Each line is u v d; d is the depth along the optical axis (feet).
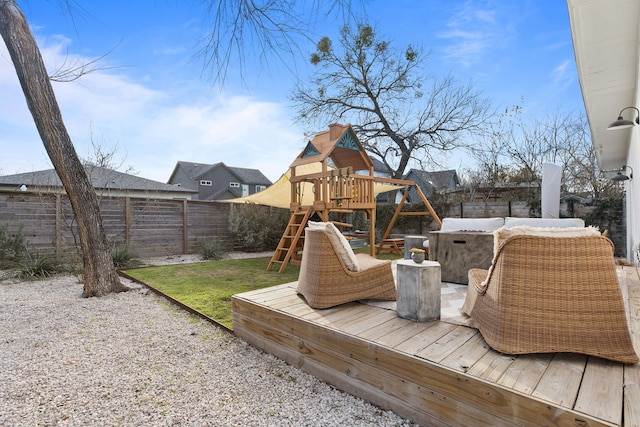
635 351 5.91
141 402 6.90
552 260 5.99
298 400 6.97
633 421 4.19
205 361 8.83
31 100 14.23
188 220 31.32
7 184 42.68
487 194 37.60
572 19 9.43
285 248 23.62
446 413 5.64
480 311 7.20
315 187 24.14
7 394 7.17
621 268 14.38
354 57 41.14
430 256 14.19
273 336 9.12
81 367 8.46
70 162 14.98
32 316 12.59
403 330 7.50
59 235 23.62
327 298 9.23
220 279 19.13
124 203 27.53
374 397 6.72
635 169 17.16
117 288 16.14
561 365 5.67
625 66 12.05
